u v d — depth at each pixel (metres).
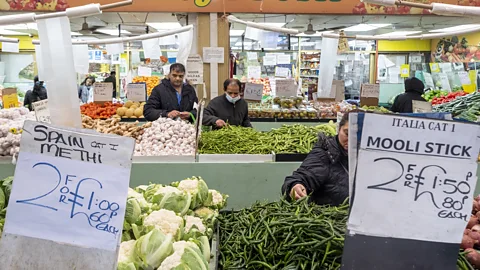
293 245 1.76
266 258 1.82
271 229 1.89
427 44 12.99
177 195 2.12
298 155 4.07
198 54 7.32
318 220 1.79
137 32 11.05
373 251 1.31
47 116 4.25
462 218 1.33
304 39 12.07
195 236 1.84
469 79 9.78
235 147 4.34
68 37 3.49
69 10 3.36
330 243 1.70
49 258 1.36
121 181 1.37
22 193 1.37
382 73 12.97
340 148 2.83
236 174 3.93
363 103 7.65
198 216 2.23
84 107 7.70
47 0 7.39
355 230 1.31
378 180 1.29
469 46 11.38
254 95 7.36
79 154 1.37
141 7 7.51
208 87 7.84
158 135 4.43
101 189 1.37
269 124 7.18
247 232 1.99
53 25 3.45
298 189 2.56
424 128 1.29
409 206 1.31
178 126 4.58
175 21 9.30
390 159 1.29
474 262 1.75
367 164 1.29
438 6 3.45
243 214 2.22
